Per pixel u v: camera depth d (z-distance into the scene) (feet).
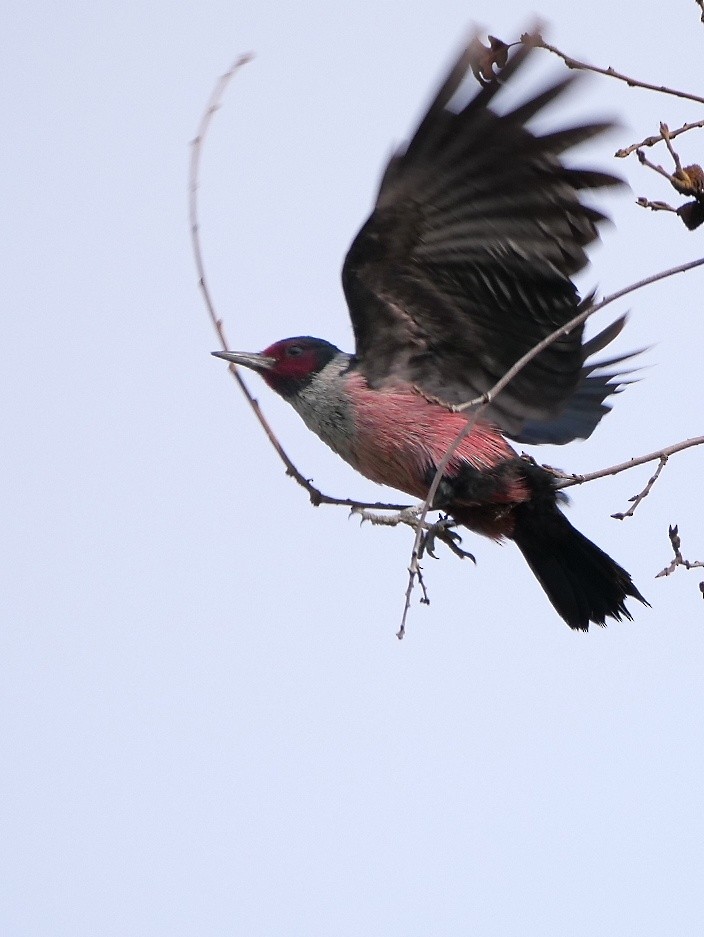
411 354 36.86
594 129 27.30
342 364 38.81
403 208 31.48
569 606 38.52
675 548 29.55
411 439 37.47
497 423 37.42
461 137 29.04
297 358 38.99
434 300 34.88
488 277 33.09
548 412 36.68
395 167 30.14
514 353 35.63
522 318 34.19
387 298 35.12
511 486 37.29
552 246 30.48
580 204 29.17
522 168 29.07
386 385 37.55
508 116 27.89
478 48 27.12
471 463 37.19
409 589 27.63
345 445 38.50
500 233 31.12
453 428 37.29
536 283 32.53
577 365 35.29
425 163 30.01
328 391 38.40
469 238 31.91
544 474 37.35
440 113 28.63
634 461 29.14
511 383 36.60
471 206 30.73
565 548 38.47
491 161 29.22
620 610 38.14
